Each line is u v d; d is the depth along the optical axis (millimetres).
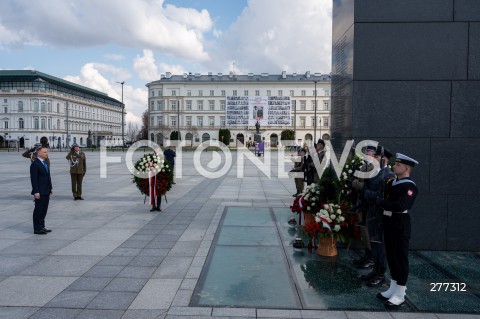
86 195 11914
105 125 117312
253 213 8914
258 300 4207
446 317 3889
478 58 6070
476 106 6090
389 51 6168
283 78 84188
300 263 5445
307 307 4059
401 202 4035
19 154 46906
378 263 4723
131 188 13727
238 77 86062
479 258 5746
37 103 84375
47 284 4598
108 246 6207
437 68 6113
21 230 7258
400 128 6176
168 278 4816
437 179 6137
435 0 6105
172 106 83938
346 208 5664
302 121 80438
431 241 6164
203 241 6492
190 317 3801
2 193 12195
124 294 4324
